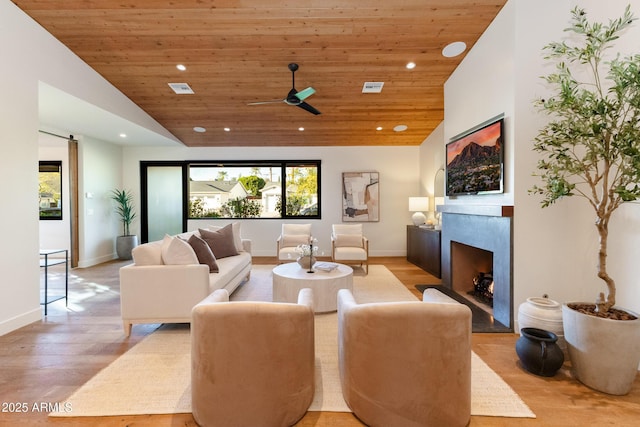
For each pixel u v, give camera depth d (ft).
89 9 9.33
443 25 10.04
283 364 4.91
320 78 13.16
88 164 18.30
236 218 22.00
